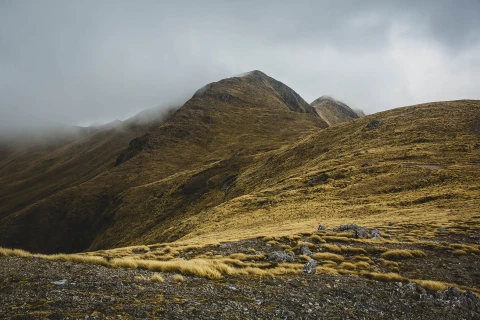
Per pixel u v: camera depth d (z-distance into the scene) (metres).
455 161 63.22
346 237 28.72
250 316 10.23
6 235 158.00
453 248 23.58
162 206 136.25
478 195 43.22
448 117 96.81
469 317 11.93
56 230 162.62
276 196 66.19
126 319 9.08
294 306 11.59
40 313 9.08
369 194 55.50
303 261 21.72
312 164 98.12
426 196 47.06
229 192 117.69
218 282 14.59
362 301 12.96
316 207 53.09
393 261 21.05
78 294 11.06
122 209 145.12
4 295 10.55
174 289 12.66
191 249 28.50
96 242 136.00
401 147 80.31
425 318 11.59
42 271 13.91
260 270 17.17
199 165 195.62
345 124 133.75
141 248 32.97
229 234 42.62
